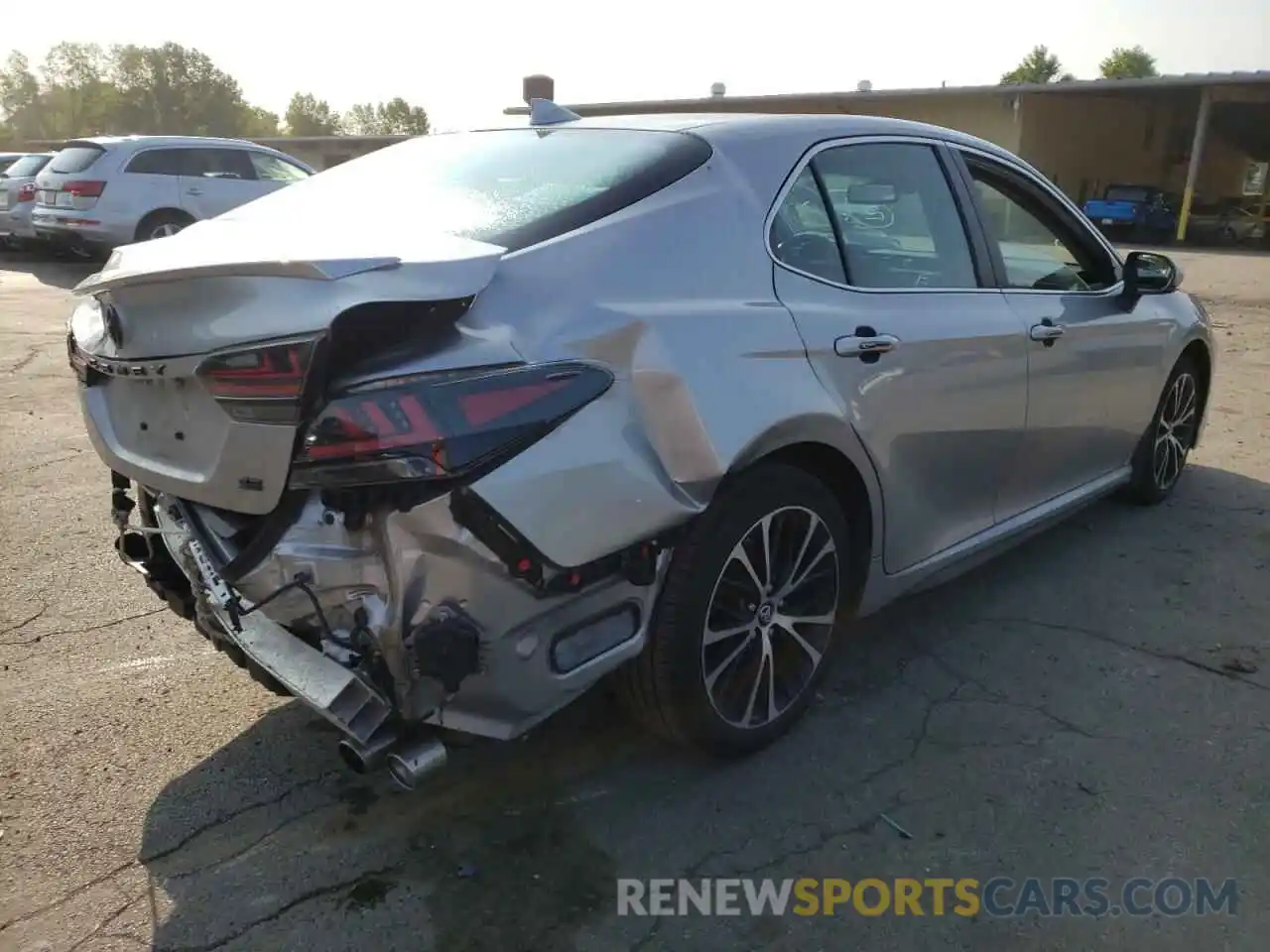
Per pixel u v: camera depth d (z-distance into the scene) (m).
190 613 2.78
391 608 2.17
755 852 2.59
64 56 90.50
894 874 2.52
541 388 2.19
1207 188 33.59
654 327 2.42
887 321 3.06
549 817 2.72
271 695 3.27
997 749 3.03
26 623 3.72
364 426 2.03
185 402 2.34
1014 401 3.61
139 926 2.32
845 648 3.65
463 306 2.21
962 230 3.55
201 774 2.88
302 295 2.07
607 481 2.28
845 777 2.89
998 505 3.78
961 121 29.08
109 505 4.93
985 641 3.70
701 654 2.68
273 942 2.28
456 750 3.01
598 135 3.10
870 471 3.05
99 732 3.06
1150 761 2.98
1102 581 4.21
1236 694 3.34
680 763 2.96
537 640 2.30
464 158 3.17
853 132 3.28
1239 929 2.34
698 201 2.74
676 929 2.34
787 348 2.72
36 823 2.65
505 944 2.29
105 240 12.98
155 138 13.36
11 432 6.13
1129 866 2.54
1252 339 10.10
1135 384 4.45
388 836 2.63
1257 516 4.98
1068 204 4.14
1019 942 2.31
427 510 2.09
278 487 2.15
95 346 2.57
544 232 2.50
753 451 2.57
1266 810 2.76
